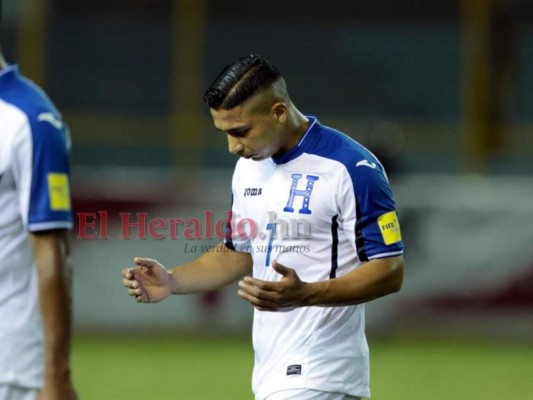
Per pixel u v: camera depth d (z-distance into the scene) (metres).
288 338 16.14
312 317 16.06
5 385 13.02
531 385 35.44
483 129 58.62
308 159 16.00
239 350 42.03
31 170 12.88
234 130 15.53
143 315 45.34
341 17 61.94
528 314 45.84
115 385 34.38
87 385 34.34
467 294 45.94
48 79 60.41
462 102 58.91
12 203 13.01
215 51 61.19
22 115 12.88
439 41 61.91
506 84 58.72
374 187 15.70
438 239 46.00
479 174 58.59
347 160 15.84
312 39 61.69
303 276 16.06
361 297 15.30
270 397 16.16
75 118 59.56
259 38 61.56
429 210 46.09
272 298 14.58
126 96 60.81
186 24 58.53
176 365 38.47
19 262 13.11
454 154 59.97
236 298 45.72
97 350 41.59
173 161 58.16
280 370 16.14
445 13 62.06
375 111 61.09
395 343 44.59
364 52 61.78
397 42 61.91
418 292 45.81
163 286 16.44
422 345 44.19
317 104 61.06
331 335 16.08
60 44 60.81
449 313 45.84
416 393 33.66
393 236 15.68
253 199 16.41
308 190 15.91
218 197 45.31
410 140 60.19
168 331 45.50
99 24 61.16
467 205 46.06
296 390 15.96
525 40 59.28
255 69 15.52
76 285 44.97
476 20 58.78
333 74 61.47
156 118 58.84
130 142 59.16
